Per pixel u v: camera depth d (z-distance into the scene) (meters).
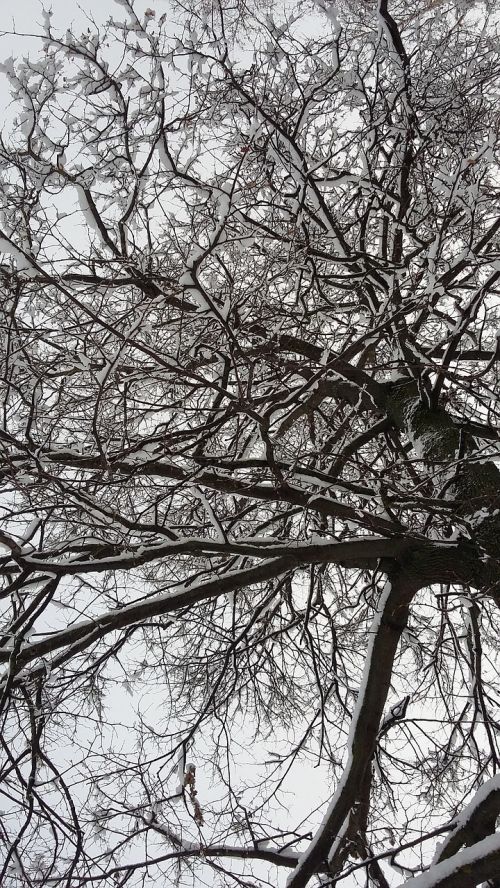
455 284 6.02
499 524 5.71
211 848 5.38
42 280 4.58
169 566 7.81
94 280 5.60
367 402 6.96
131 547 5.39
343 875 4.77
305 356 6.28
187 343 5.79
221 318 4.75
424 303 5.76
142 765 5.97
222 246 5.69
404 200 6.63
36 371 5.16
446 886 4.17
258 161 6.26
